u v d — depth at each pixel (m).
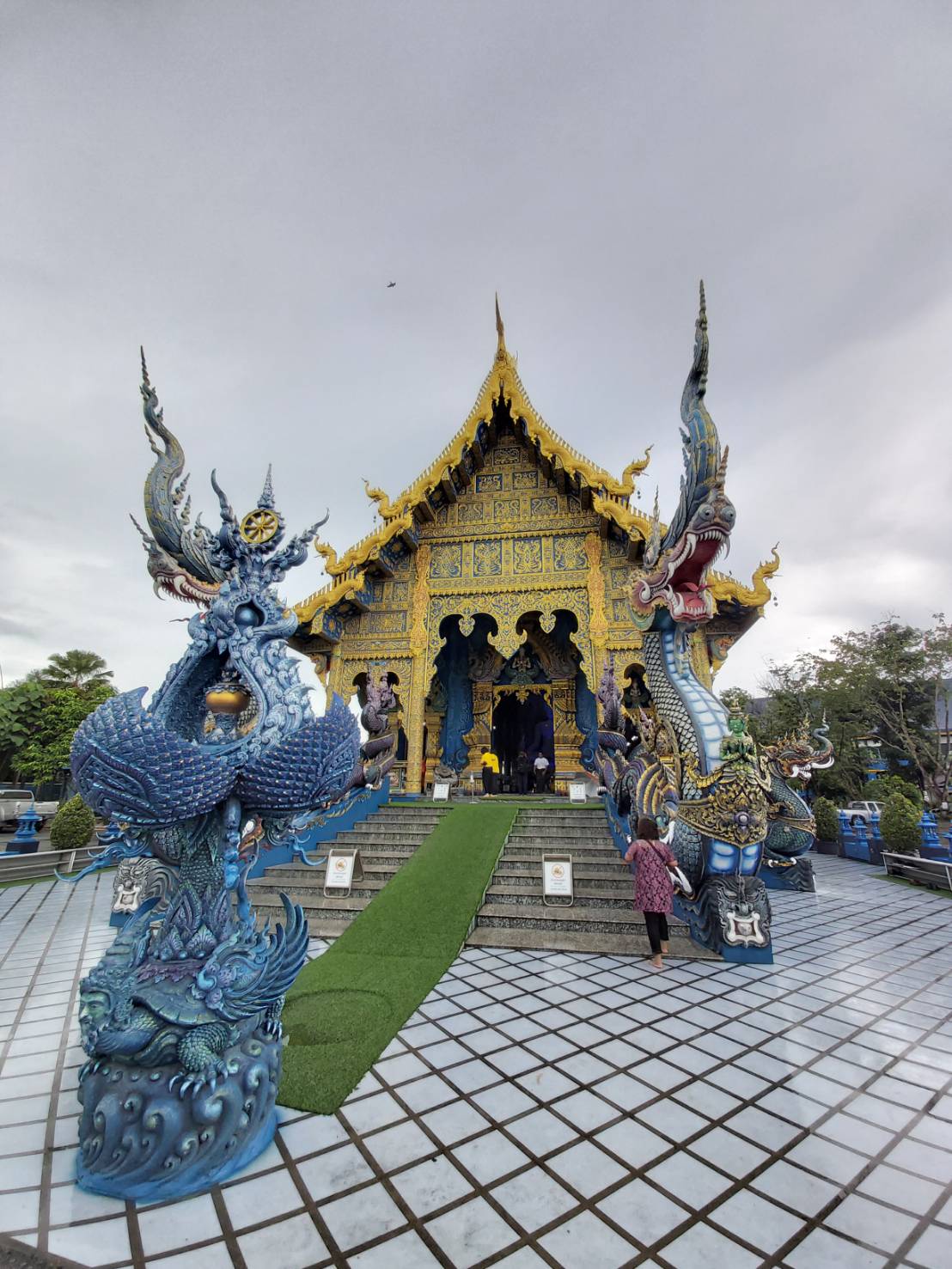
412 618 17.31
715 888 7.24
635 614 9.55
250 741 3.73
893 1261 2.54
